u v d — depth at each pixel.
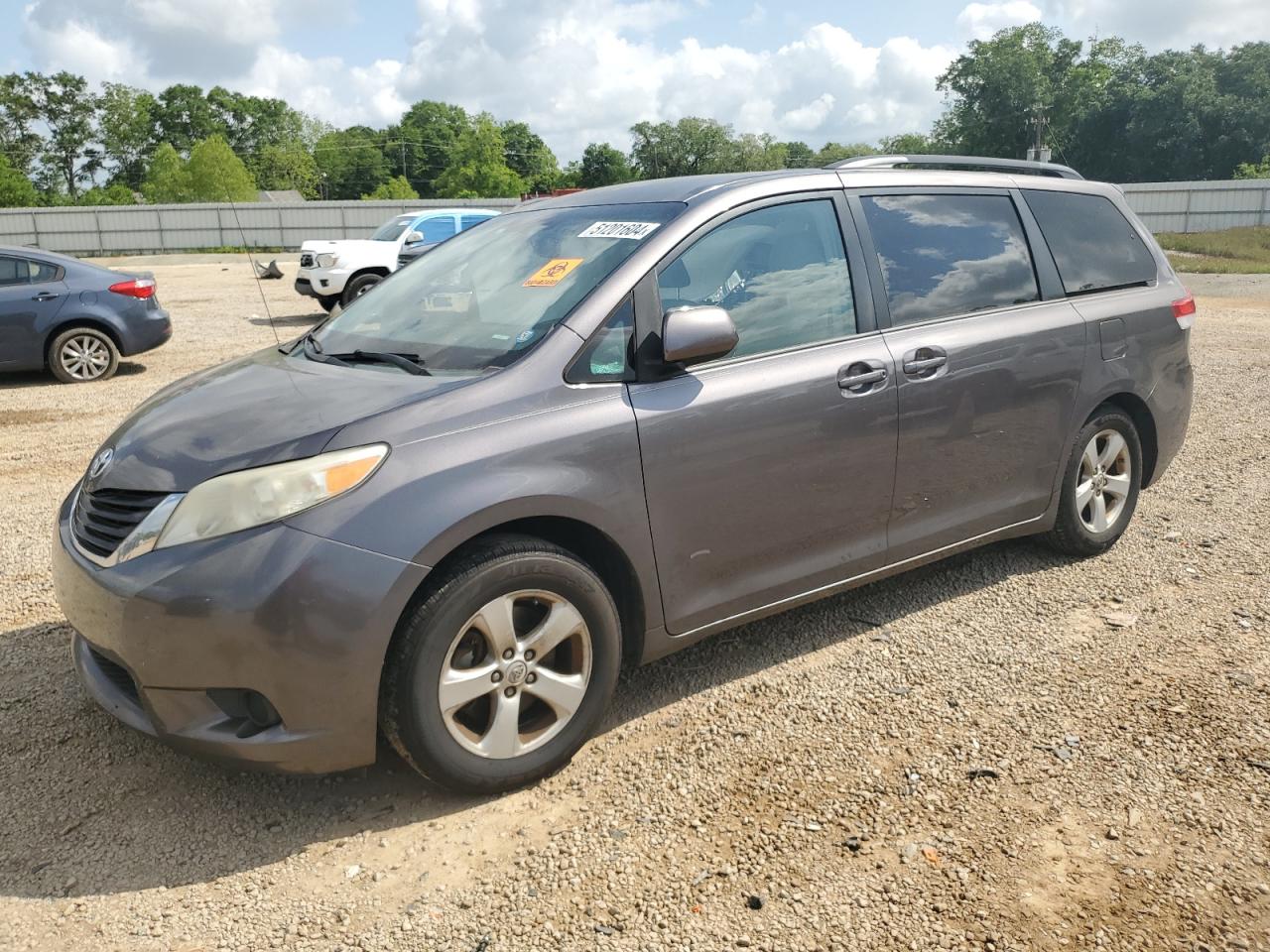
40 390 9.92
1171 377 4.84
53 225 42.00
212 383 3.43
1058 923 2.38
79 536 2.93
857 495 3.64
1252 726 3.25
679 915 2.43
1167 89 75.69
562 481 2.89
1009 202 4.38
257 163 117.69
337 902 2.50
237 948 2.34
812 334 3.55
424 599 2.71
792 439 3.40
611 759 3.14
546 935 2.37
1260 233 36.31
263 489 2.62
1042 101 75.69
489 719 2.89
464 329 3.30
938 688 3.54
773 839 2.72
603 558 3.15
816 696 3.50
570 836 2.75
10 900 2.52
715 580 3.33
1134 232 4.92
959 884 2.53
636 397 3.10
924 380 3.76
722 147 107.00
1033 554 4.85
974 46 76.31
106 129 113.81
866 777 3.00
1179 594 4.34
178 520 2.66
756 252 3.49
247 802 2.94
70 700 3.53
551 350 3.03
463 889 2.54
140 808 2.91
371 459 2.68
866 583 3.83
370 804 2.92
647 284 3.21
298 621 2.56
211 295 21.19
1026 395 4.15
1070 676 3.62
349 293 15.86
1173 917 2.40
